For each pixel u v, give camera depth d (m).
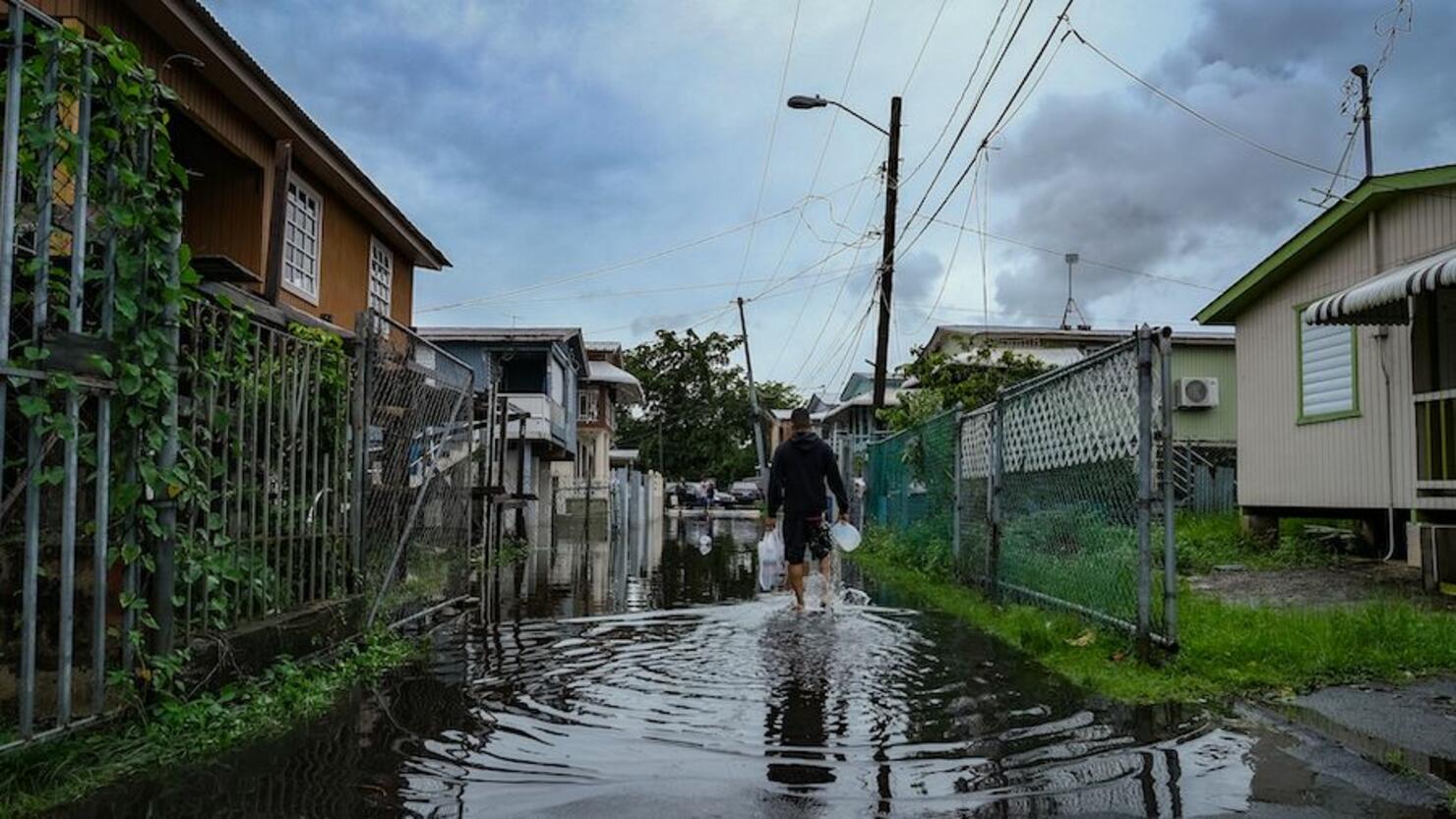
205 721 4.26
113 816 3.32
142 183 4.06
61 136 3.71
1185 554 11.16
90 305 4.06
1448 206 9.98
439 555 8.84
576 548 19.48
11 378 3.49
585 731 4.55
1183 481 17.89
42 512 3.92
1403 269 9.26
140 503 4.12
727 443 54.75
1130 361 6.23
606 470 41.22
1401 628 5.86
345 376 6.43
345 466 6.44
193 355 4.51
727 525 33.91
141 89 4.07
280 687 4.93
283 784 3.70
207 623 4.58
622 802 3.54
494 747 4.25
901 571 12.41
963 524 10.48
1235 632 6.00
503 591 10.87
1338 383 11.60
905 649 6.79
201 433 4.61
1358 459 11.16
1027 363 19.77
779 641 7.14
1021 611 7.80
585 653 6.64
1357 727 4.34
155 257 4.13
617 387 43.03
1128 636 6.20
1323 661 5.39
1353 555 11.34
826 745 4.32
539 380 26.80
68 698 3.72
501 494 12.91
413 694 5.29
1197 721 4.62
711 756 4.15
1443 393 9.25
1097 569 6.80
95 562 3.88
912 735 4.48
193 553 4.49
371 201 15.66
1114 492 6.52
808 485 8.95
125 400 4.01
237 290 5.80
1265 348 13.13
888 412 18.89
